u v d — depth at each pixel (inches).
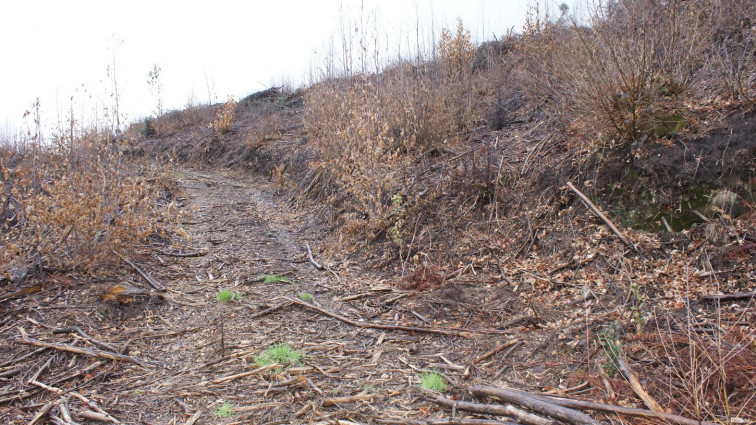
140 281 200.5
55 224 194.4
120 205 238.4
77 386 133.2
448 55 385.7
